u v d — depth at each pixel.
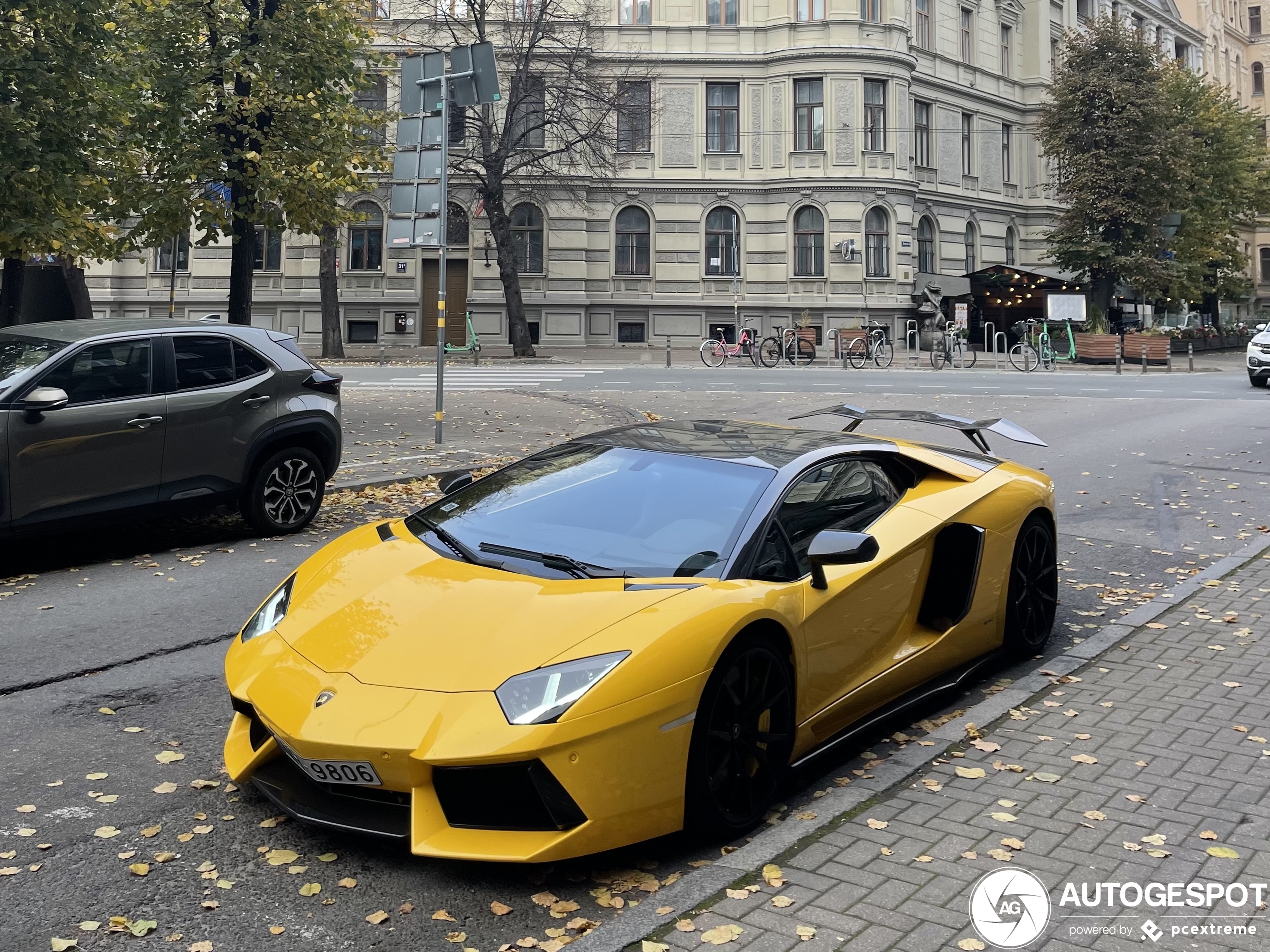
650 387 22.20
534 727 3.17
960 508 5.05
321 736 3.28
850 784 3.97
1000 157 45.28
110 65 12.59
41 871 3.40
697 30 37.66
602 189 37.09
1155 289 38.59
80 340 7.39
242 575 7.27
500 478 4.82
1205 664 5.35
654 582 3.78
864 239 37.47
